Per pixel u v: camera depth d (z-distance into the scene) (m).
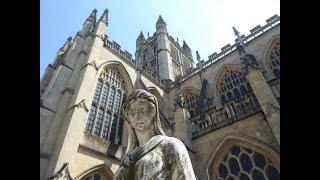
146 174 1.84
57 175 15.89
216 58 39.19
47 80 31.38
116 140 24.73
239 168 19.31
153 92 36.72
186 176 1.73
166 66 48.25
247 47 33.75
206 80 35.91
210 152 21.14
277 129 17.27
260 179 17.81
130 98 2.73
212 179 20.08
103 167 20.20
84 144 20.19
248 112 20.77
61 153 17.44
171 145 2.01
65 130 19.14
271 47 31.23
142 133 2.55
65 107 22.25
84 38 31.20
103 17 32.81
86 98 23.08
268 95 19.64
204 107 30.34
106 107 26.03
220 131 21.69
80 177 18.03
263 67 29.67
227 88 33.66
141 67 37.16
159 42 56.44
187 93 38.84
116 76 30.44
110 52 30.88
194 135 23.66
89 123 22.84
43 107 21.91
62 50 39.41
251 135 19.31
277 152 17.08
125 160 2.24
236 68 33.81
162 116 32.94
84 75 24.20
